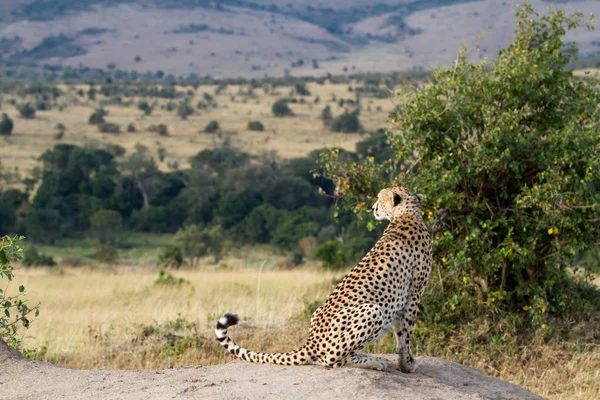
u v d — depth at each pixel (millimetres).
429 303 11898
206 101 185500
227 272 28375
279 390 6391
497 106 12008
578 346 11289
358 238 45969
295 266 35812
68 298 19438
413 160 12273
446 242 11516
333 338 7113
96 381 7059
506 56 12297
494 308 11836
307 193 73312
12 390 7012
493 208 11836
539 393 10055
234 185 75562
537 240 11766
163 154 109562
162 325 13602
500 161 11305
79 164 80312
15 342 8977
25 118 158125
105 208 75125
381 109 166000
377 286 7289
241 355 7551
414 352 11164
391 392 6328
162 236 72750
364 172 12055
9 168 96125
